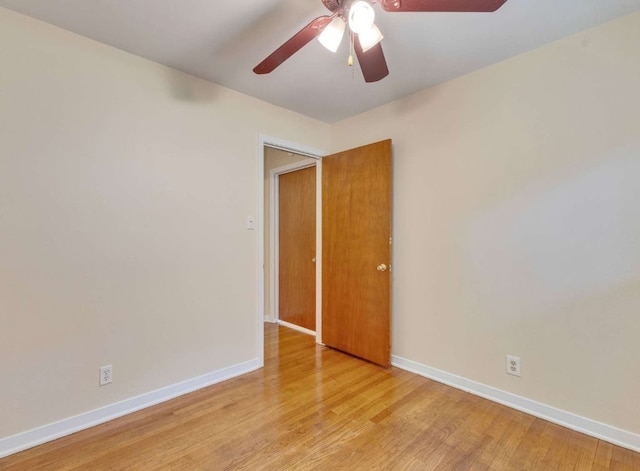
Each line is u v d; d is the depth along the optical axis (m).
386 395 2.35
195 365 2.43
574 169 1.96
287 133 3.04
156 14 1.75
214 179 2.53
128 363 2.12
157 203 2.24
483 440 1.84
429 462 1.67
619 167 1.82
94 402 1.98
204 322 2.47
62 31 1.88
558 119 2.01
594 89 1.89
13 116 1.73
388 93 2.73
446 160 2.53
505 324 2.23
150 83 2.22
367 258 2.94
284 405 2.21
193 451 1.74
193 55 2.16
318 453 1.73
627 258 1.79
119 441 1.82
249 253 2.75
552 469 1.62
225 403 2.23
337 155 3.20
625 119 1.80
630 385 1.78
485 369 2.32
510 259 2.21
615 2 1.68
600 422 1.87
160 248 2.26
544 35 1.95
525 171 2.14
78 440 1.82
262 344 2.83
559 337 2.01
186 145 2.38
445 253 2.54
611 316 1.84
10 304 1.72
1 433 1.69
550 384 2.04
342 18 1.47
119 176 2.08
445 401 2.27
